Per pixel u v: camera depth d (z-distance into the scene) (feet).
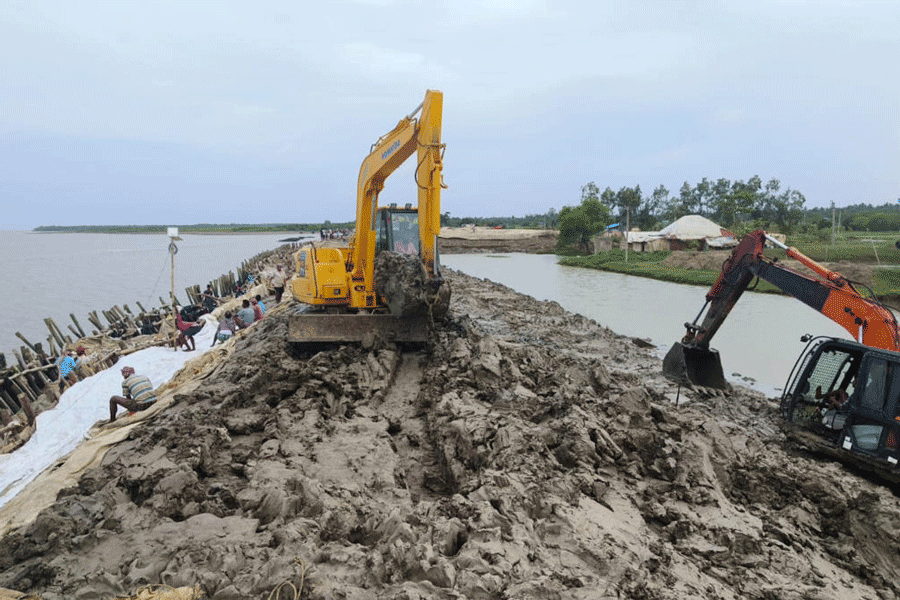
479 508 18.25
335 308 41.29
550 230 290.76
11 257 291.79
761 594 17.30
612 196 306.14
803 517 22.80
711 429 26.96
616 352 49.83
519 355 36.63
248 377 34.14
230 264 238.48
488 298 81.87
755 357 51.67
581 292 101.30
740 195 216.33
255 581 14.62
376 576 15.19
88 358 56.29
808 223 266.98
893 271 90.27
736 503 23.77
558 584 14.97
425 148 31.09
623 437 25.46
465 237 270.67
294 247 212.84
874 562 21.26
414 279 33.73
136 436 27.45
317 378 32.45
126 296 129.18
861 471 26.73
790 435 29.96
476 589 14.58
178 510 19.12
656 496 22.59
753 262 35.37
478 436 24.50
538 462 22.86
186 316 54.65
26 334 86.63
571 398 28.30
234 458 25.12
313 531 17.43
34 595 14.30
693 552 19.26
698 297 92.79
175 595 14.10
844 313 30.60
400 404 32.35
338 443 25.86
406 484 23.88
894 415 25.00
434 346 38.14
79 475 24.40
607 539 18.24
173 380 40.34
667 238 186.39
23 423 38.34
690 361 39.45
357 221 40.86
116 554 16.33
